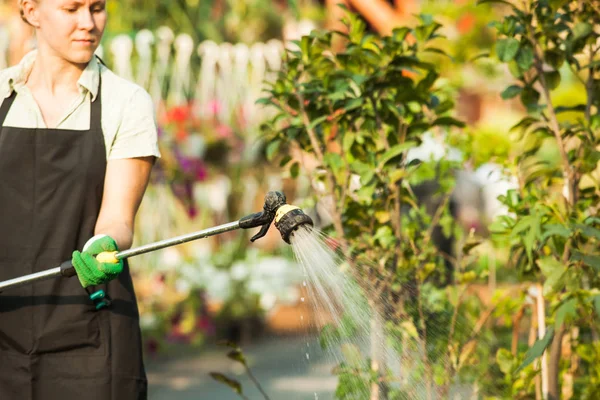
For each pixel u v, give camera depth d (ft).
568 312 15.61
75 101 15.24
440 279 18.51
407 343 16.98
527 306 18.45
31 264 15.05
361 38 18.03
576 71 18.28
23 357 15.06
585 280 17.42
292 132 18.29
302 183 41.01
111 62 39.75
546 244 17.01
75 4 14.85
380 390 17.03
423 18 17.62
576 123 17.97
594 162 17.03
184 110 38.99
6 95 15.37
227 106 40.91
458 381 17.42
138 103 15.43
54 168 15.12
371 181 17.63
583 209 17.71
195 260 37.01
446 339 17.52
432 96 18.38
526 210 17.30
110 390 15.14
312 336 20.01
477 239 17.89
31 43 37.50
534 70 18.98
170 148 38.34
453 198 36.83
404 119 18.02
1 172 15.12
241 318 36.47
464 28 44.16
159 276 36.06
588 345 17.97
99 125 15.28
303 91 17.87
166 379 31.30
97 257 14.20
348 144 17.63
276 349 35.29
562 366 17.97
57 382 15.07
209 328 35.70
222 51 41.16
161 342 34.55
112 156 15.35
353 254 17.37
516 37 18.21
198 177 38.58
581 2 17.53
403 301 17.35
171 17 44.75
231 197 40.47
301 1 47.44
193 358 34.35
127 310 15.44
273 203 13.78
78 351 15.15
